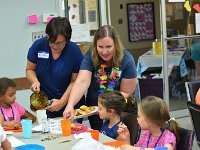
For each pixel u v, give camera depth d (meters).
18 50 4.15
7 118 2.74
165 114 2.10
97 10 4.86
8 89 2.74
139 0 8.48
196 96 2.87
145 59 5.94
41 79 2.90
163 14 4.91
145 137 2.17
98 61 2.60
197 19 5.18
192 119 2.54
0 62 4.08
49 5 4.26
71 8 4.63
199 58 5.31
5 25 4.05
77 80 2.63
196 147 3.42
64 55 2.81
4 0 4.01
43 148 1.93
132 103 2.63
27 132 2.25
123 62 2.58
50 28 2.60
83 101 2.82
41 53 2.83
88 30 4.75
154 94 5.48
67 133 2.27
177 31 5.05
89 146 1.63
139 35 8.59
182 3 5.05
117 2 8.27
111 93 2.48
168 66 5.11
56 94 2.90
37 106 2.62
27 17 4.14
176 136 2.07
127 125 2.41
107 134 2.42
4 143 1.93
